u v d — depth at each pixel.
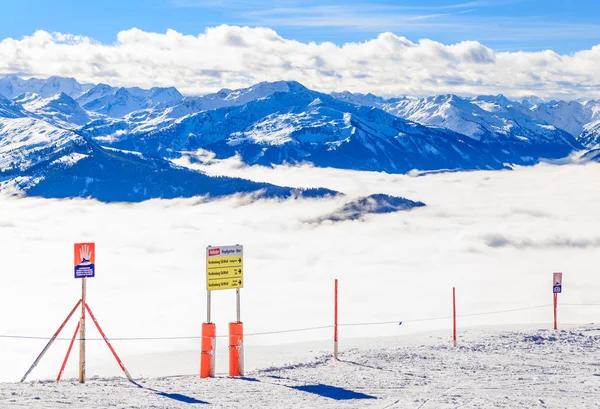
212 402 19.59
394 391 21.58
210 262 25.58
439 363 28.42
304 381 23.77
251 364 32.38
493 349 32.78
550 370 26.19
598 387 22.12
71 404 18.48
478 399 19.86
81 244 23.81
